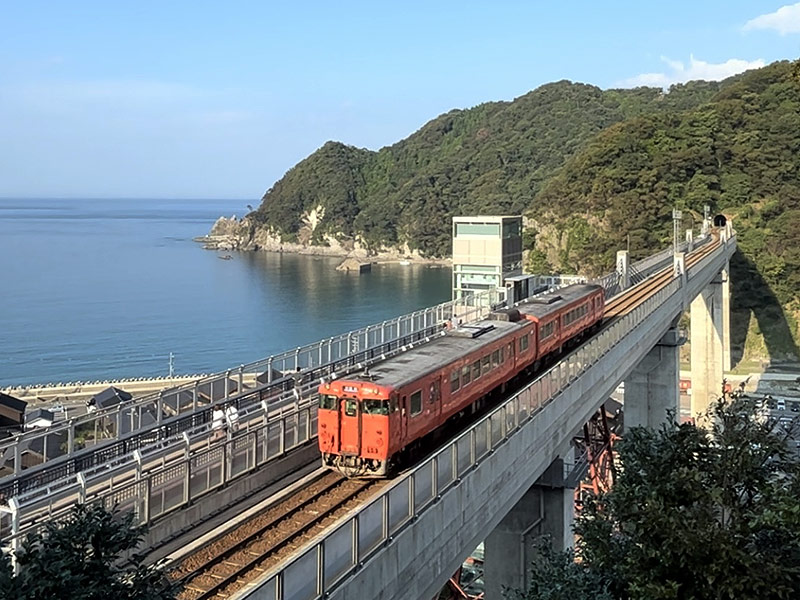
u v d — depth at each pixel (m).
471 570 36.47
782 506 11.45
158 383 73.62
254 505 19.16
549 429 24.16
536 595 12.85
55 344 102.31
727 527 12.30
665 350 47.88
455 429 25.36
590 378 29.14
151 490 16.94
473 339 26.91
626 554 13.03
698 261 62.72
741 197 109.12
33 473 18.23
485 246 54.94
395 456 20.97
